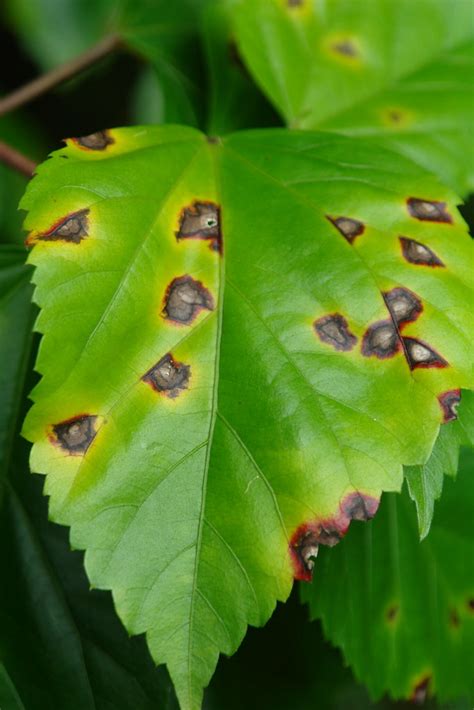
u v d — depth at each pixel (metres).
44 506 0.41
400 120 0.47
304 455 0.38
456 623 0.44
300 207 0.40
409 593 0.44
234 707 0.46
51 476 0.37
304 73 0.47
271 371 0.38
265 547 0.37
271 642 0.46
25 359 0.43
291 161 0.41
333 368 0.38
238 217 0.40
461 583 0.44
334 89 0.47
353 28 0.48
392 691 0.44
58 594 0.41
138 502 0.37
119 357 0.38
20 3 0.57
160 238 0.39
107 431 0.38
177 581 0.37
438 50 0.48
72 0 0.58
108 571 0.37
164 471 0.38
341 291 0.39
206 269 0.39
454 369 0.38
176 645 0.37
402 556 0.43
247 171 0.41
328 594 0.42
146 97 0.56
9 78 0.61
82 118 0.60
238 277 0.39
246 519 0.38
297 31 0.47
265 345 0.38
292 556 0.37
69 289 0.38
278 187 0.40
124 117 0.60
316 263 0.39
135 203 0.39
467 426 0.39
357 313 0.39
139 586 0.37
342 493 0.38
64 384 0.38
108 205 0.39
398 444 0.38
